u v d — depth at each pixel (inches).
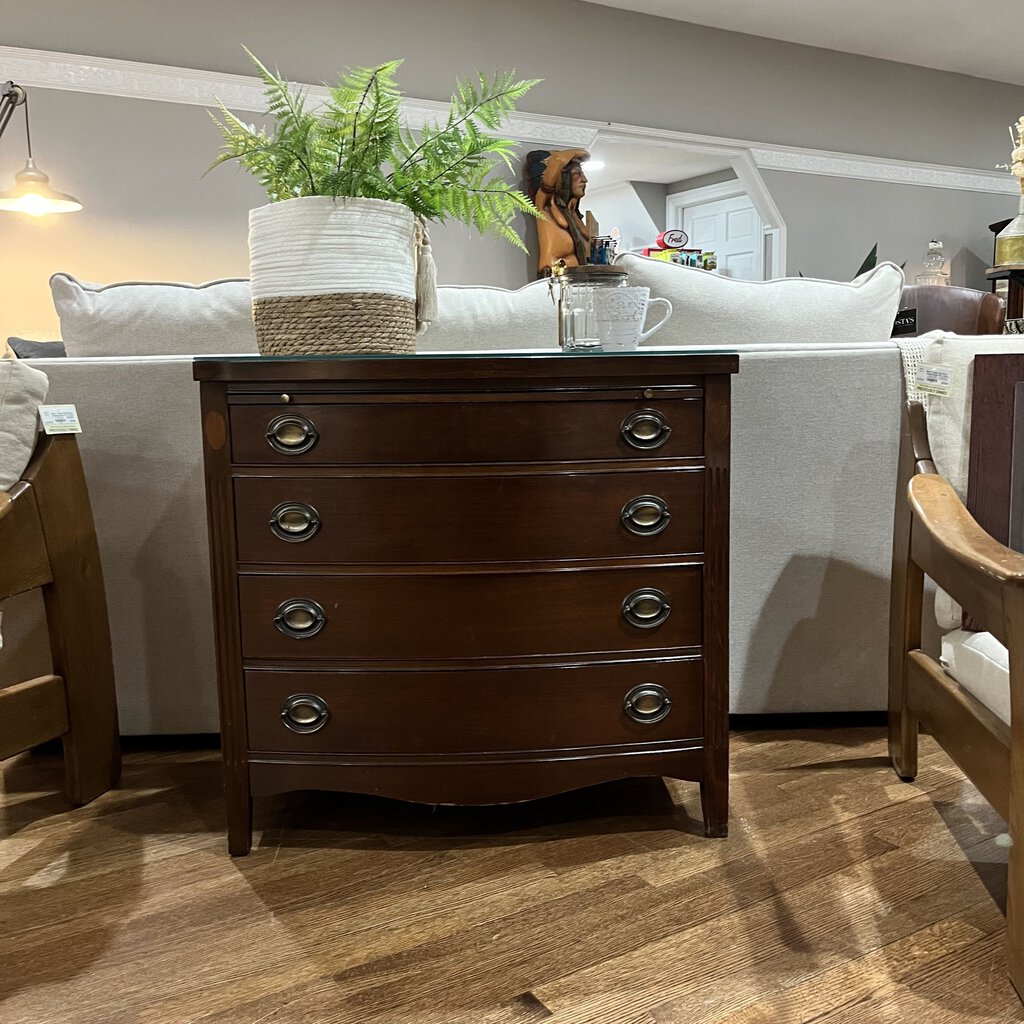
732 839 54.8
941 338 62.1
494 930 46.1
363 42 199.5
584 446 50.9
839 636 70.9
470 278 213.2
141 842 56.4
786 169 253.1
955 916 46.1
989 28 240.2
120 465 66.9
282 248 51.5
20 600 66.7
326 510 51.0
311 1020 39.5
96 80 177.3
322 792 63.3
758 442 68.0
